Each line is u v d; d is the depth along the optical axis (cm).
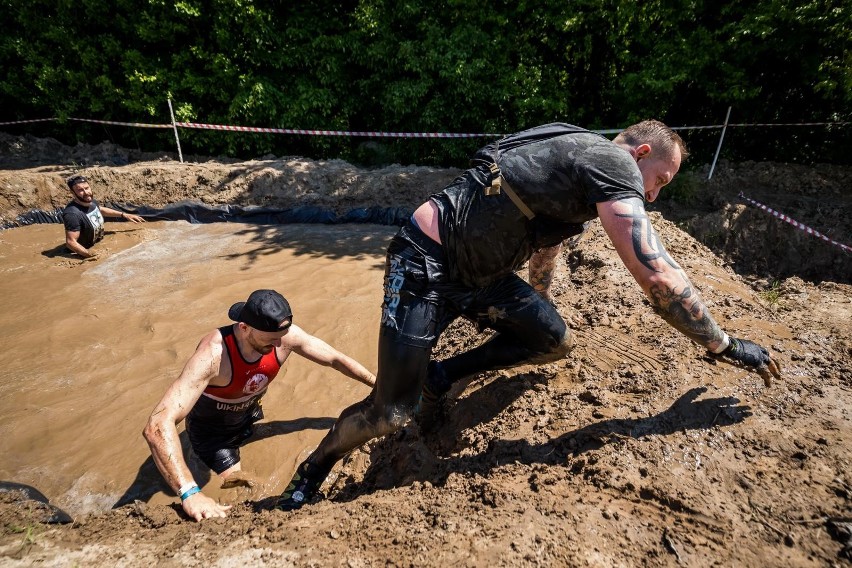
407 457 297
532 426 279
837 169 795
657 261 189
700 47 762
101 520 233
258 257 662
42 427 369
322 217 806
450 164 972
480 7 848
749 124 808
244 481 326
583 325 370
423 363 228
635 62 838
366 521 215
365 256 663
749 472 224
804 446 236
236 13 860
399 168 884
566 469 239
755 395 273
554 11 827
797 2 702
